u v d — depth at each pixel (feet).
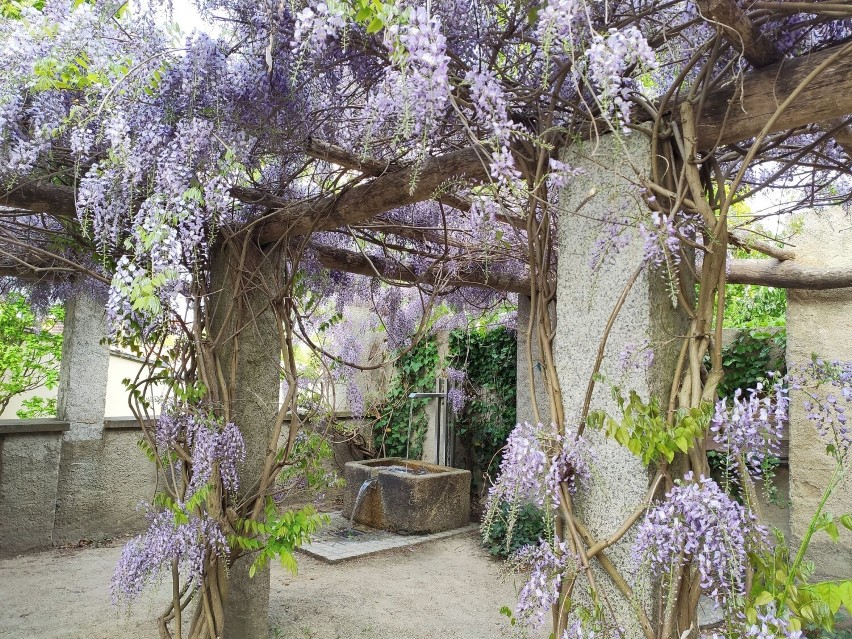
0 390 20.40
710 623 10.86
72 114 6.98
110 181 6.86
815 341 12.80
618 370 5.50
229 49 7.11
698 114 5.15
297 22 5.50
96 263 10.21
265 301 9.85
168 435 7.97
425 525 18.39
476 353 22.04
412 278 13.24
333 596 13.34
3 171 7.13
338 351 21.07
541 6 5.40
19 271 11.48
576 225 5.95
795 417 12.71
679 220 5.18
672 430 4.71
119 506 17.61
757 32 4.74
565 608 5.25
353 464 20.53
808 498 12.43
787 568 4.22
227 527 7.84
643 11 5.71
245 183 8.91
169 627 11.21
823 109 4.74
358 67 6.76
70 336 17.11
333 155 7.91
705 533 4.24
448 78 5.39
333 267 12.21
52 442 16.51
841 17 4.86
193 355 8.39
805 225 12.74
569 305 5.97
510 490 5.29
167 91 7.09
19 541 15.90
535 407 5.94
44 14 6.73
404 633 11.39
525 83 6.39
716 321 4.92
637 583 4.55
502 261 13.35
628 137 5.63
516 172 5.07
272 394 9.95
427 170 7.27
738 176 4.83
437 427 22.84
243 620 9.58
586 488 5.57
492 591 13.80
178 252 6.45
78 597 12.85
